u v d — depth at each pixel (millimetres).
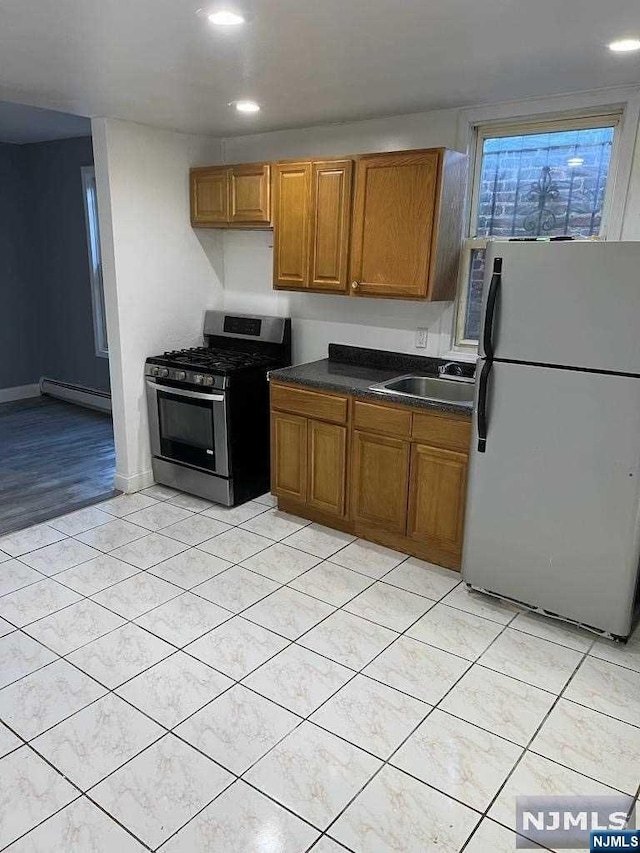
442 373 3535
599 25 2127
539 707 2285
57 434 5496
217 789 1913
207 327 4480
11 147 5965
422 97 3127
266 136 4109
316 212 3604
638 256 2305
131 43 2354
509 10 2002
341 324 4039
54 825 1788
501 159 3357
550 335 2547
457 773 1987
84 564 3262
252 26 2162
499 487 2822
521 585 2859
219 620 2785
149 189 3938
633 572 2561
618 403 2449
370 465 3426
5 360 6422
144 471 4297
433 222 3211
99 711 2227
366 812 1845
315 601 2953
